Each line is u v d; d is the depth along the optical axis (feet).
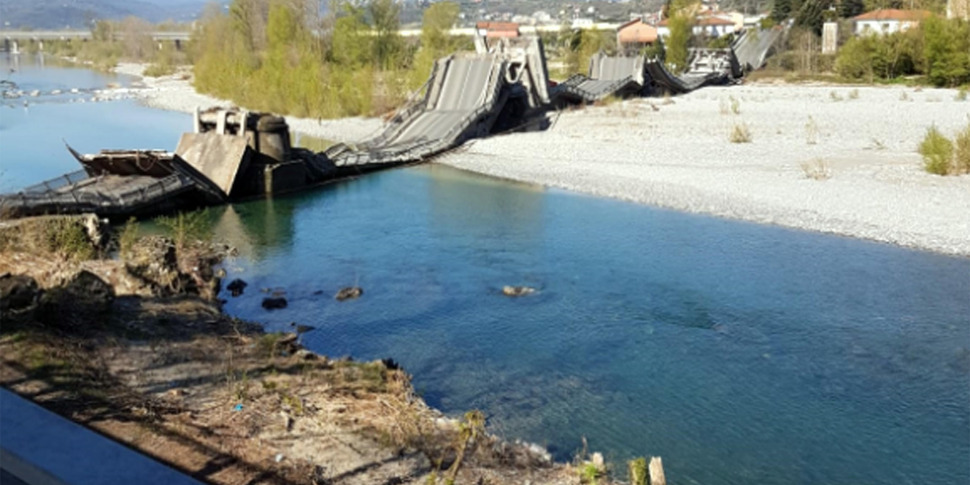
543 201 111.96
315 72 227.61
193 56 401.29
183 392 39.45
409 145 149.79
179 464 30.81
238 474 30.60
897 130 150.41
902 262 78.89
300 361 48.19
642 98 225.76
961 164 111.86
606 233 93.20
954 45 237.04
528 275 76.95
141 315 52.60
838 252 82.89
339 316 65.21
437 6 269.44
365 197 117.91
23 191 94.07
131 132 191.01
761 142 145.79
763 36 344.69
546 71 183.93
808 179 114.11
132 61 484.33
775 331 61.82
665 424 46.24
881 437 44.96
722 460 42.19
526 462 37.58
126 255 65.51
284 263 81.76
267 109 235.40
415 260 82.89
